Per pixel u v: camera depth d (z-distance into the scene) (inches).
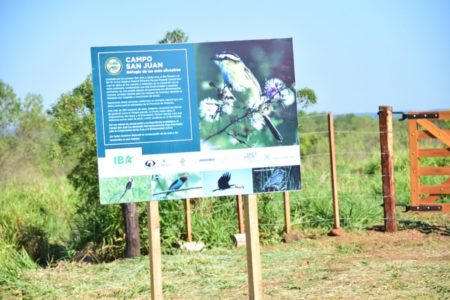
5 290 373.4
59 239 540.4
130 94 256.1
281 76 264.7
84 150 463.8
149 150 257.0
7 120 940.0
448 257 397.1
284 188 264.2
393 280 339.9
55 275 402.3
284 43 264.8
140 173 256.2
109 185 254.7
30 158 923.4
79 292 358.3
